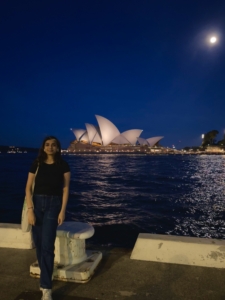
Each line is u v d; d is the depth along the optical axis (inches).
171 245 106.0
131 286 87.8
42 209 83.3
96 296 82.4
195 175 1035.9
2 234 123.2
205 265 100.9
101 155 4402.1
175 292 84.0
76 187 680.4
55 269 92.3
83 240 100.3
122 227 281.0
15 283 90.5
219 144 5113.2
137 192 578.2
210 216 335.3
